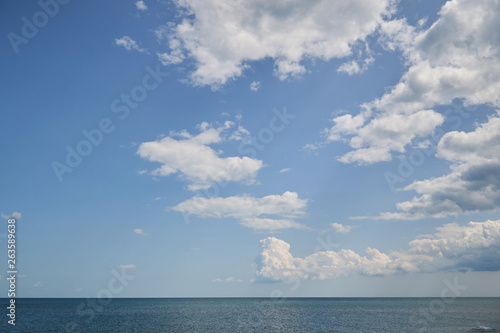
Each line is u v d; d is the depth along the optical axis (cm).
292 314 9906
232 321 7538
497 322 7225
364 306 15862
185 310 12050
